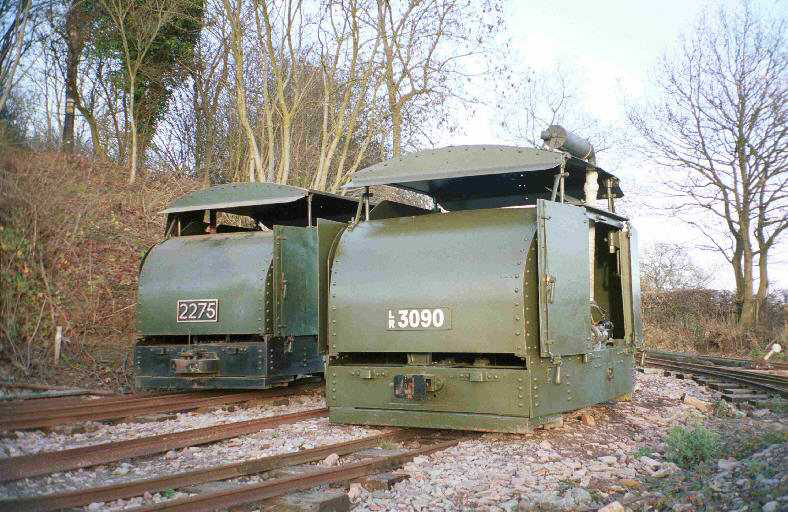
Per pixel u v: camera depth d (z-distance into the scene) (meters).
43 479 5.84
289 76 21.12
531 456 7.14
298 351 11.38
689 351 25.62
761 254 26.67
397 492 5.89
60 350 13.05
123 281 16.25
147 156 26.88
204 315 11.10
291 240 11.22
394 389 7.94
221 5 20.64
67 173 16.66
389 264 8.34
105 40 23.95
